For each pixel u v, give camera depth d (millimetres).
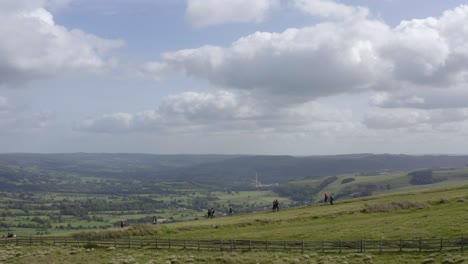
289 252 57969
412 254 52062
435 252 51625
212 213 98500
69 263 59125
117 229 79750
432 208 79062
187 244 65250
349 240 57844
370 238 59719
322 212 82812
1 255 66312
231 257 57062
